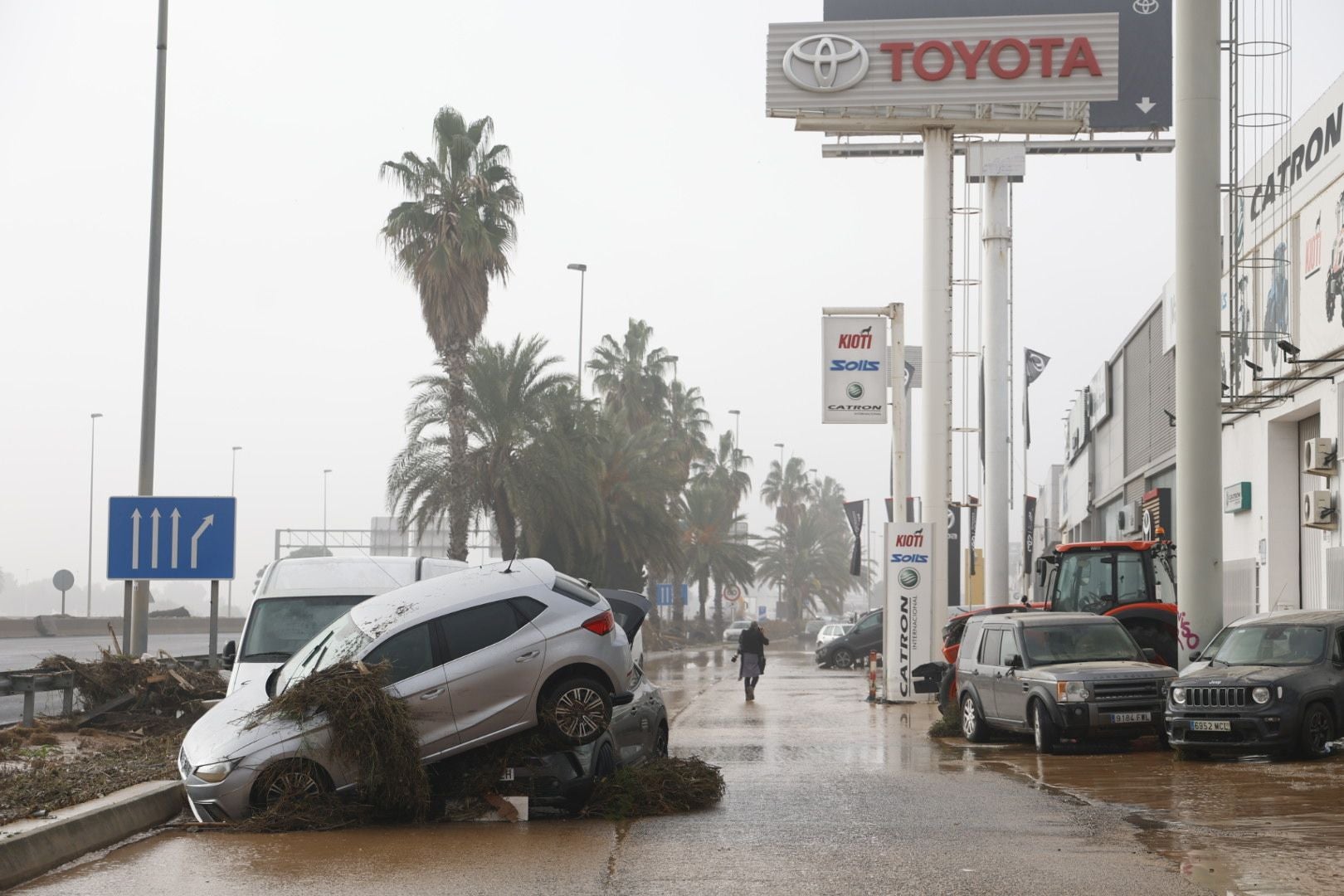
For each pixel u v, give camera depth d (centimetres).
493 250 4747
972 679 1966
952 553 4319
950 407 3100
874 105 3297
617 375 8556
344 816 1098
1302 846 924
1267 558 2780
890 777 1455
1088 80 3262
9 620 5966
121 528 2092
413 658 1149
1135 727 1714
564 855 940
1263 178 2820
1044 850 928
